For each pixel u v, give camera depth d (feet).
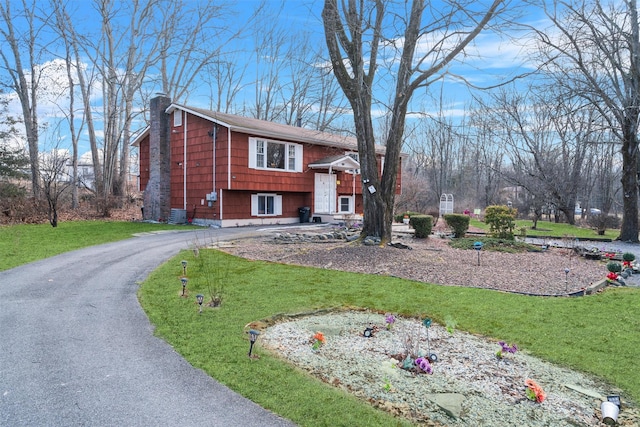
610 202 100.78
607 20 45.68
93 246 36.04
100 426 9.21
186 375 11.69
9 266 26.66
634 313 18.58
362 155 35.91
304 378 11.56
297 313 17.71
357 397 10.59
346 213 72.69
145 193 67.21
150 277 24.23
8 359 12.75
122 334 14.92
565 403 10.62
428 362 12.37
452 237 47.55
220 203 58.59
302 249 34.83
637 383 11.75
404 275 26.12
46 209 57.06
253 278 24.11
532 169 103.96
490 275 26.78
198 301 17.62
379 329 15.96
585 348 14.30
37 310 17.75
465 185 143.54
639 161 50.31
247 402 10.27
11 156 65.05
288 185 66.23
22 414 9.68
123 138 88.43
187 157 63.62
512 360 13.26
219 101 111.55
